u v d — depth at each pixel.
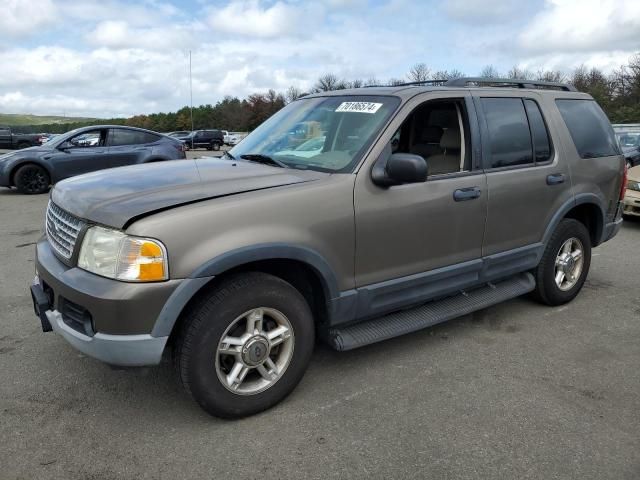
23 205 10.37
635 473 2.60
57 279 2.83
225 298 2.80
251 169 3.43
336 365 3.67
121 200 2.84
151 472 2.57
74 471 2.57
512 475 2.58
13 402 3.16
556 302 4.79
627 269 6.16
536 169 4.25
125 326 2.61
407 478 2.55
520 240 4.25
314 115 3.91
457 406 3.18
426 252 3.61
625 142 13.91
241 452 2.73
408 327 3.61
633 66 44.56
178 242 2.64
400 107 3.52
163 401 3.19
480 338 4.16
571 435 2.90
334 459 2.68
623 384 3.47
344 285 3.26
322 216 3.08
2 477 2.52
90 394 3.26
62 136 12.21
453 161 3.91
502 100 4.14
